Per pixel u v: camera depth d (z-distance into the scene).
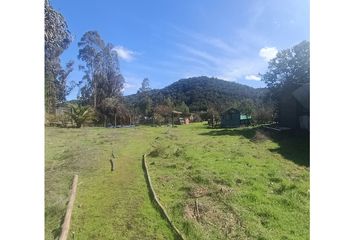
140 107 50.81
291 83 27.39
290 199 8.51
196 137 22.06
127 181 9.50
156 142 18.05
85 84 46.50
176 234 6.36
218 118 39.09
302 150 16.20
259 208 7.80
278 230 6.88
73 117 30.62
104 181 9.47
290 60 29.03
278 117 28.73
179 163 11.76
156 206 7.59
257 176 10.49
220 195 8.41
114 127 33.59
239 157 13.55
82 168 10.70
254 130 26.73
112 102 41.94
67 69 42.16
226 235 6.48
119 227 6.59
